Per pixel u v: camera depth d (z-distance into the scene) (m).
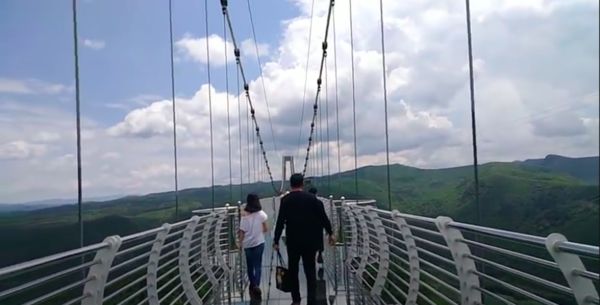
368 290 5.39
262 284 6.90
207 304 5.05
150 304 3.69
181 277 4.72
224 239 6.82
